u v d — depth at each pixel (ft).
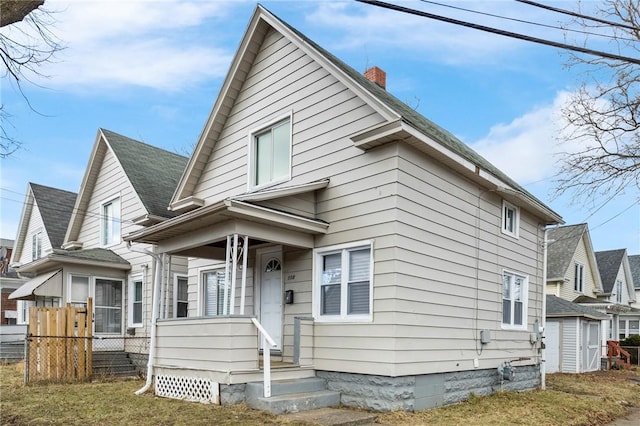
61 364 38.47
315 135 33.01
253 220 28.35
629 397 40.86
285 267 33.40
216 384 26.91
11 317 84.38
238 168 39.40
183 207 42.93
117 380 40.01
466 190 34.17
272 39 37.40
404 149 28.50
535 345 42.47
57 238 68.13
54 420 23.85
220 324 27.35
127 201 53.26
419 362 27.94
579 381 50.67
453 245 32.07
